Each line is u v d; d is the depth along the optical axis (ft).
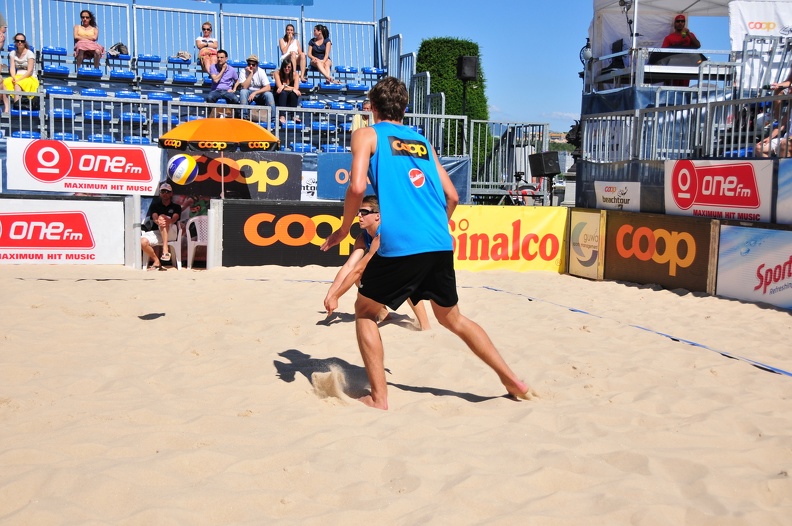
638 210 34.17
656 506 9.59
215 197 38.96
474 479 10.25
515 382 14.43
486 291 28.73
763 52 38.29
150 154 38.58
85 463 10.45
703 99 41.55
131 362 16.78
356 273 18.92
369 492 9.91
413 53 52.95
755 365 17.88
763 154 29.14
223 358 17.13
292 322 21.36
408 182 13.25
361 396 14.64
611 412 13.66
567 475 10.56
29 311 21.75
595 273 35.78
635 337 20.79
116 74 49.24
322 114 50.62
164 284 27.91
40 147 37.32
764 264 27.66
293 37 51.19
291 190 40.16
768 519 9.49
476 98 80.07
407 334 20.03
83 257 34.88
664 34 47.03
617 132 36.47
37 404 13.56
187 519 8.95
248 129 36.52
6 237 34.01
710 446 12.21
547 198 50.80
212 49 50.24
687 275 31.07
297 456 10.94
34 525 8.67
